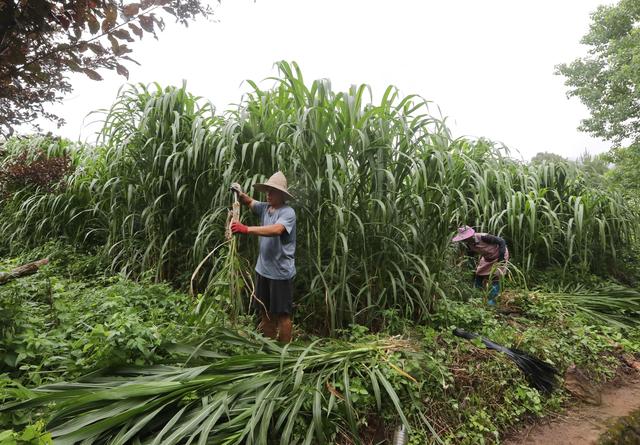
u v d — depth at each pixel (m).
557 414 2.99
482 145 5.57
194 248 3.49
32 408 1.96
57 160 5.40
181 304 3.32
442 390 2.65
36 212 5.19
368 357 2.67
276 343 2.80
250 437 1.88
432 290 3.69
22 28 1.43
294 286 3.49
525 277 5.23
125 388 2.02
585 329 4.04
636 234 5.82
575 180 5.88
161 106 4.05
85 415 1.95
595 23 10.01
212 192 3.85
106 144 4.62
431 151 3.55
